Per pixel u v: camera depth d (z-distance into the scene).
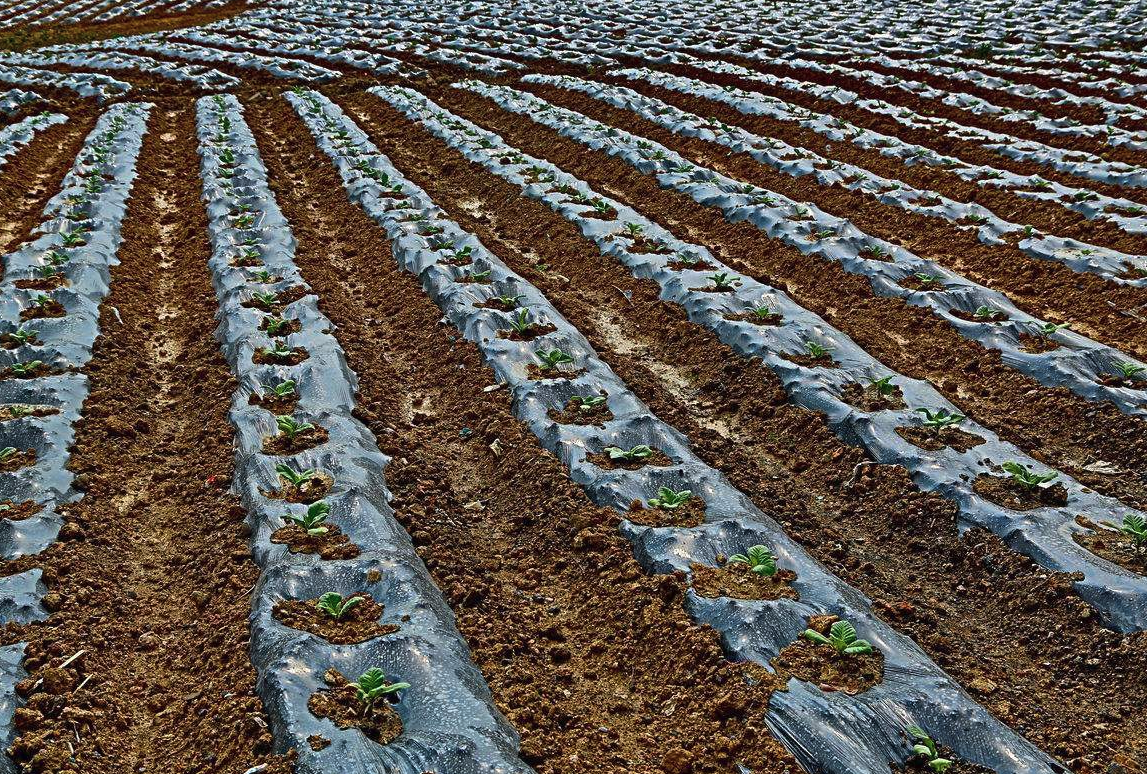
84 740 5.01
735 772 4.75
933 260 12.38
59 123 21.22
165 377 9.77
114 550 6.79
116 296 11.55
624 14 31.94
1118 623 5.64
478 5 34.84
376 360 10.02
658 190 15.25
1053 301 10.84
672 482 7.13
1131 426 7.79
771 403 8.71
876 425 7.81
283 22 33.66
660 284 11.39
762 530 6.39
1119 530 6.39
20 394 8.55
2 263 12.02
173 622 6.09
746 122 19.67
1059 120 17.64
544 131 19.38
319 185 16.42
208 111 22.34
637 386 9.24
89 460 7.82
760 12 30.84
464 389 9.16
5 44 32.56
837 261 11.84
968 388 9.02
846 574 6.50
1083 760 4.93
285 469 7.04
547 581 6.49
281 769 4.50
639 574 6.23
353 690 4.98
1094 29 23.78
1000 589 6.19
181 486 7.59
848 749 4.71
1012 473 6.95
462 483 7.79
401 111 21.86
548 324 10.13
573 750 4.96
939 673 5.23
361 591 5.88
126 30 34.84
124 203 15.12
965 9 28.48
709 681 5.29
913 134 18.09
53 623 5.84
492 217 14.90
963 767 4.73
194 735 5.00
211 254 13.00
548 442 7.84
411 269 12.11
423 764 4.50
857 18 28.78
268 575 5.94
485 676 5.47
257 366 9.30
